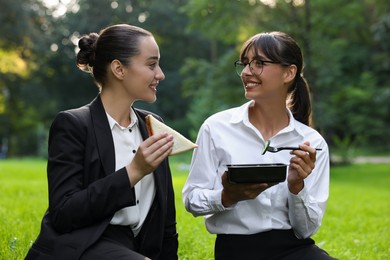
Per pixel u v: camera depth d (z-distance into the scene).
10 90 37.84
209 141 3.29
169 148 2.73
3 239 4.75
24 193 8.62
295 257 3.17
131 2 41.91
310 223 3.11
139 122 3.16
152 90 3.06
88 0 40.75
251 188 2.81
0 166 15.77
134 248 3.07
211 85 24.06
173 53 43.94
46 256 2.76
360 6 22.11
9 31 32.16
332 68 21.97
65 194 2.80
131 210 2.98
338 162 24.70
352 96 30.00
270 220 3.18
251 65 3.20
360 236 6.26
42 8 37.50
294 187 3.01
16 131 40.47
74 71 40.75
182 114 44.84
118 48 2.97
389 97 26.83
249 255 3.18
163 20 41.72
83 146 2.91
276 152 3.24
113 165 2.92
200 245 5.00
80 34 40.28
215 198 3.03
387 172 20.61
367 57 31.94
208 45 43.66
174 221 3.29
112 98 3.05
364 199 10.47
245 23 21.52
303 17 21.58
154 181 3.11
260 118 3.33
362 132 32.34
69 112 2.95
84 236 2.75
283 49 3.17
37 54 35.00
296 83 3.42
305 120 3.49
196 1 21.42
